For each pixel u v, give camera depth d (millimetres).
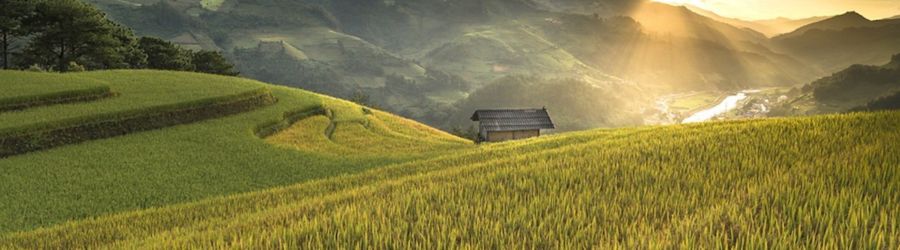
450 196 8383
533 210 6711
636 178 8750
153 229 11180
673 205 6438
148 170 25266
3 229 16453
